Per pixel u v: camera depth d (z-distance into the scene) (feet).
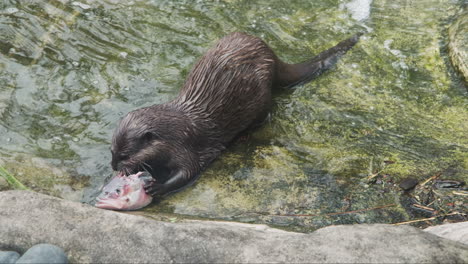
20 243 8.64
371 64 11.23
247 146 10.41
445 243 8.52
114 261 8.54
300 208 9.68
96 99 10.72
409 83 11.01
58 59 11.19
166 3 11.98
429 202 9.69
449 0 12.04
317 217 9.57
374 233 8.58
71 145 10.23
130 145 9.95
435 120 10.57
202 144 10.27
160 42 11.43
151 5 11.94
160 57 11.24
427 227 9.45
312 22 11.81
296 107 10.77
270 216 9.60
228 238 8.61
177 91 10.82
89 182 9.87
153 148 10.01
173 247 8.56
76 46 11.35
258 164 10.18
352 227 8.63
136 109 10.56
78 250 8.59
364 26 11.75
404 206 9.66
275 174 10.05
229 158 10.29
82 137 10.31
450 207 9.63
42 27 11.58
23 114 10.53
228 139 10.45
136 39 11.46
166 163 10.08
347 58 11.30
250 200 9.80
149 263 8.51
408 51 11.37
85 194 9.76
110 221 8.72
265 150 10.34
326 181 9.94
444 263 8.41
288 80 10.99
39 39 11.42
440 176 9.93
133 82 10.93
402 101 10.80
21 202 8.84
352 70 11.17
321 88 10.97
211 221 9.21
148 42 11.43
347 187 9.86
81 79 10.95
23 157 10.07
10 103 10.63
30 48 11.31
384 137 10.39
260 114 10.62
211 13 11.85
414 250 8.47
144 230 8.65
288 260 8.46
